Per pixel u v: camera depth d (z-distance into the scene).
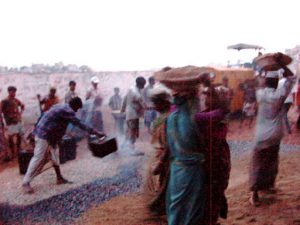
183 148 2.71
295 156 3.92
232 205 3.46
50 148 3.57
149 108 3.54
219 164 2.81
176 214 2.80
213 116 2.75
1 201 3.36
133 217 3.23
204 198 2.80
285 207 3.36
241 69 3.53
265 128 3.47
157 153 3.20
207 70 3.00
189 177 2.73
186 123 2.69
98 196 3.45
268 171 3.50
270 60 3.66
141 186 3.34
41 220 3.31
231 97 3.47
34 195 3.48
